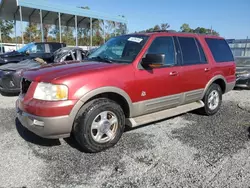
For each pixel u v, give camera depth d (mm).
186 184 2588
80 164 2998
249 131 4199
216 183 2607
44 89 2941
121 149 3432
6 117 4820
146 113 3893
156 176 2742
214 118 4969
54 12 18062
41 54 11445
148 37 3938
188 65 4379
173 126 4434
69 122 2973
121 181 2643
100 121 3260
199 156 3227
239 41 13328
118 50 4070
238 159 3145
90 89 3049
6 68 6516
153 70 3777
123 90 3385
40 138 3787
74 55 8188
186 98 4461
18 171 2812
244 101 6602
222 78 5164
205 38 4961
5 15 19625
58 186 2541
